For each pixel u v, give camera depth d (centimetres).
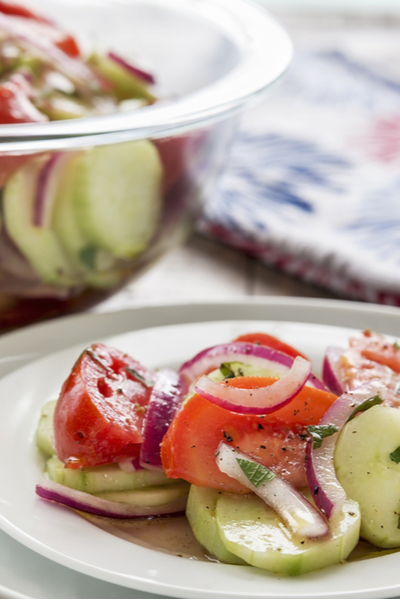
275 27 64
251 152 90
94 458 48
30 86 61
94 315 58
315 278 69
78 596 44
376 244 69
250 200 77
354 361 52
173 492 48
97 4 75
